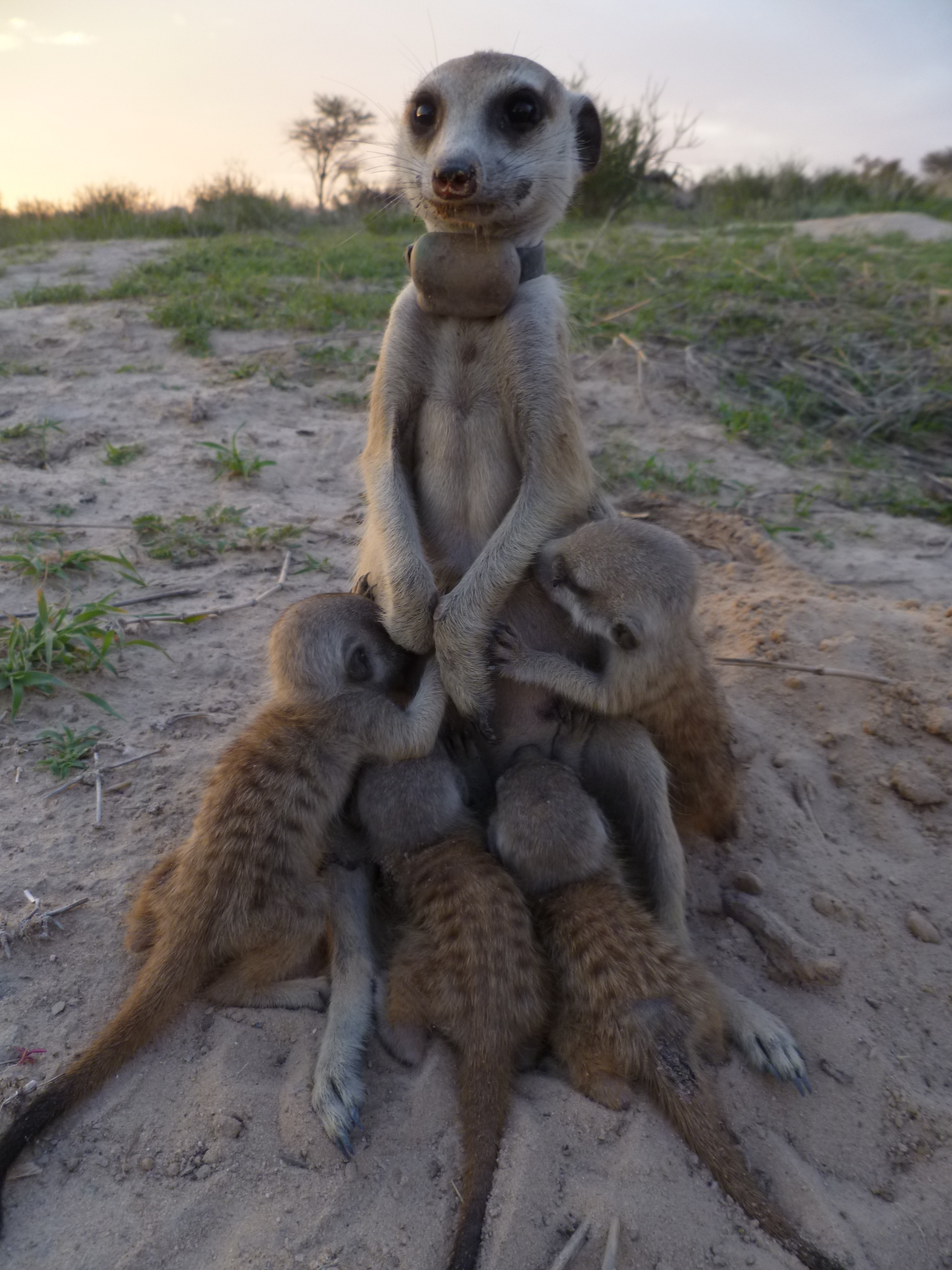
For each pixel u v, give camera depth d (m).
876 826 0.45
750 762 0.48
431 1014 0.32
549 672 0.38
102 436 0.75
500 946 0.31
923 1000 0.37
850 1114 0.32
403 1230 0.26
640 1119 0.29
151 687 0.47
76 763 0.41
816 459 0.84
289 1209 0.26
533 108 0.35
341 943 0.34
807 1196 0.29
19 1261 0.25
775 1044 0.32
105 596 0.54
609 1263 0.25
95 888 0.36
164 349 0.95
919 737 0.49
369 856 0.37
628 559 0.37
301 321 1.03
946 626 0.56
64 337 0.97
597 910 0.33
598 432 0.85
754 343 1.02
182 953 0.31
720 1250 0.26
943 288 1.17
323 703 0.36
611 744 0.39
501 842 0.35
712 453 0.83
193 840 0.33
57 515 0.63
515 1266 0.25
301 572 0.59
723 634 0.58
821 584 0.63
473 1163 0.27
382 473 0.39
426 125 0.36
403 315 0.38
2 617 0.51
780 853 0.43
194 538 0.61
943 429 0.90
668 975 0.31
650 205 2.24
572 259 1.31
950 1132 0.32
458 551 0.40
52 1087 0.28
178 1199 0.26
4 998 0.31
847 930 0.39
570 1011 0.32
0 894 0.35
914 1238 0.29
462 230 0.35
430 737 0.37
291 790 0.34
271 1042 0.31
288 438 0.78
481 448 0.38
